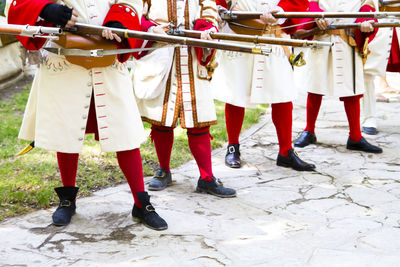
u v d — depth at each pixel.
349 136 5.00
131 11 2.95
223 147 5.07
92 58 2.87
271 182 4.04
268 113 6.52
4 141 4.80
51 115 2.91
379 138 5.39
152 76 3.52
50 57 2.90
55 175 3.98
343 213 3.37
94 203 3.54
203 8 3.49
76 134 2.93
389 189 3.83
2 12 8.38
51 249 2.83
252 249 2.82
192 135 3.72
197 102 3.57
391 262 2.63
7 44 7.17
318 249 2.80
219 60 4.31
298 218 3.29
